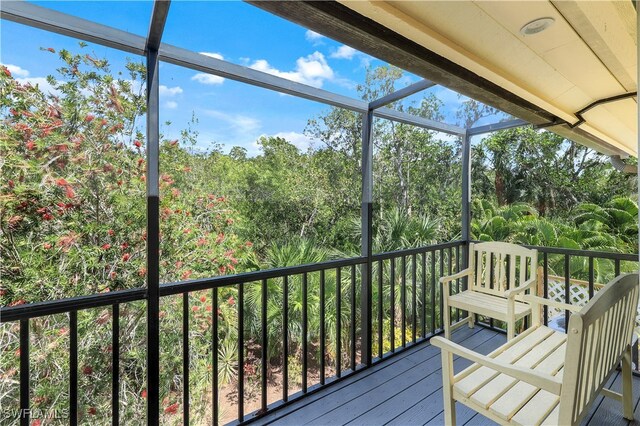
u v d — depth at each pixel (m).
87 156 2.82
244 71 1.98
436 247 3.21
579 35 1.29
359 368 2.52
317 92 2.31
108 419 2.81
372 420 1.93
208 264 3.78
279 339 4.26
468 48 1.39
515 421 1.29
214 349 1.88
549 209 6.77
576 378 1.17
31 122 2.60
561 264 5.88
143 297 1.61
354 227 5.53
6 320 1.29
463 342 2.96
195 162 4.19
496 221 6.65
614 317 1.49
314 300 4.41
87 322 2.78
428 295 5.12
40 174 2.62
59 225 2.70
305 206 5.27
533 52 1.44
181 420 3.30
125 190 2.99
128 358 2.92
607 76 1.70
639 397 2.06
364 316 2.59
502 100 1.91
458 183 6.47
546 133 6.68
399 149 6.05
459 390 1.48
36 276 2.60
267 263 4.65
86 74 2.83
